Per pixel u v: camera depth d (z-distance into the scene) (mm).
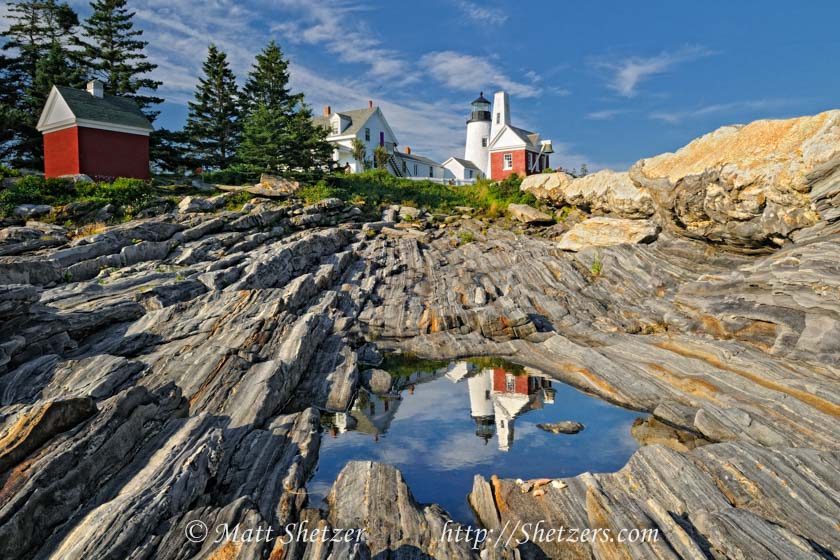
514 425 13750
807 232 17578
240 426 11508
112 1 50344
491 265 28328
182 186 35031
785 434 11609
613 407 14906
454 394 16219
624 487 9617
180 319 16141
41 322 12898
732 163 19906
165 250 23672
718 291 18016
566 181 36000
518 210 37750
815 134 17047
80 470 7656
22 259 18719
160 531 7316
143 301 17312
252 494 9227
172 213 28422
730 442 10633
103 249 21688
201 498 8664
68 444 7816
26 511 6676
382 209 40188
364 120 61375
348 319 21656
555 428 13344
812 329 14328
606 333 19781
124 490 7922
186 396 12094
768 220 19156
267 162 41781
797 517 8453
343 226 33969
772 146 18672
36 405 8344
